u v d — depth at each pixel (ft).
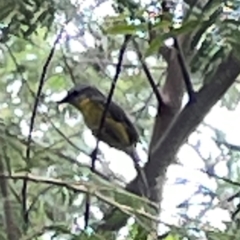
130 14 25.63
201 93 36.19
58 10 32.91
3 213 28.84
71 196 30.22
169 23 22.07
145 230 24.56
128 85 43.73
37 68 39.78
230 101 43.04
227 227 27.43
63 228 26.40
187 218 25.66
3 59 40.14
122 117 37.99
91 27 35.40
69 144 37.55
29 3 31.48
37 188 31.22
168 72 38.99
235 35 25.23
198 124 37.22
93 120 38.22
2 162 27.81
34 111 30.73
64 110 39.78
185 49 33.04
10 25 32.12
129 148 37.63
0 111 37.78
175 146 37.04
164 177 36.52
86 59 40.11
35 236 26.66
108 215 27.71
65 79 40.42
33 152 29.40
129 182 34.17
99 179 27.94
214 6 23.62
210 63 30.22
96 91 39.63
